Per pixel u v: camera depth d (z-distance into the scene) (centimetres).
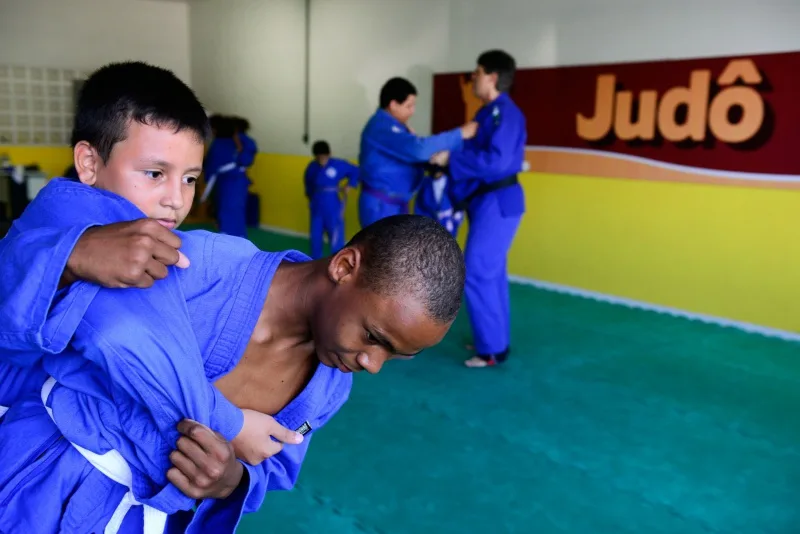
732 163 499
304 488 252
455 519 235
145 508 92
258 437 95
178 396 86
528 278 630
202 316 96
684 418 329
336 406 112
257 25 867
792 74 464
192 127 98
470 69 646
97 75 98
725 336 473
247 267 99
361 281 86
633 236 558
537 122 603
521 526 233
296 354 101
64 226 85
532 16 595
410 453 283
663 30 521
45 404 90
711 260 518
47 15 868
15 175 712
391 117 401
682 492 260
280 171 873
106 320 82
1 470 90
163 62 969
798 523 241
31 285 77
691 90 511
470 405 336
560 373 387
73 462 89
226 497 95
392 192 410
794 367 410
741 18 482
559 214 600
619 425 319
